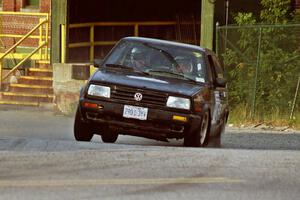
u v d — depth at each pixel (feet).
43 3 262.26
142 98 119.75
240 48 202.39
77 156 96.73
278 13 212.64
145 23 280.31
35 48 262.67
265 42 200.64
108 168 88.58
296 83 197.88
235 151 107.65
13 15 265.95
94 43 273.13
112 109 119.85
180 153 102.89
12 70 248.93
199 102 121.08
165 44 130.82
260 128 188.03
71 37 262.47
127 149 106.63
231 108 199.62
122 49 129.80
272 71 199.31
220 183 82.12
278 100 198.08
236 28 202.18
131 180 82.02
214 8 217.77
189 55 129.70
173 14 281.33
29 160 92.58
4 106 235.40
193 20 278.87
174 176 85.10
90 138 124.88
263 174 88.69
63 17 239.30
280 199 75.92
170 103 119.55
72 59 263.70
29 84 245.24
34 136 156.46
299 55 198.80
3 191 74.84
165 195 75.15
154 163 93.15
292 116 195.31
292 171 91.56
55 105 215.51
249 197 76.02
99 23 274.16
